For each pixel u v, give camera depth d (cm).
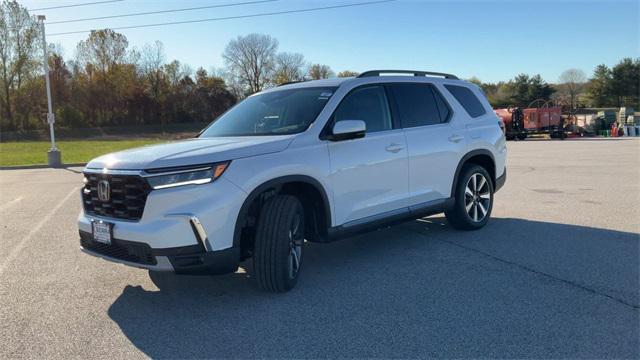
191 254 393
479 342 350
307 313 407
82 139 6334
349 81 536
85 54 7950
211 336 371
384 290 455
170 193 392
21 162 2214
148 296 457
